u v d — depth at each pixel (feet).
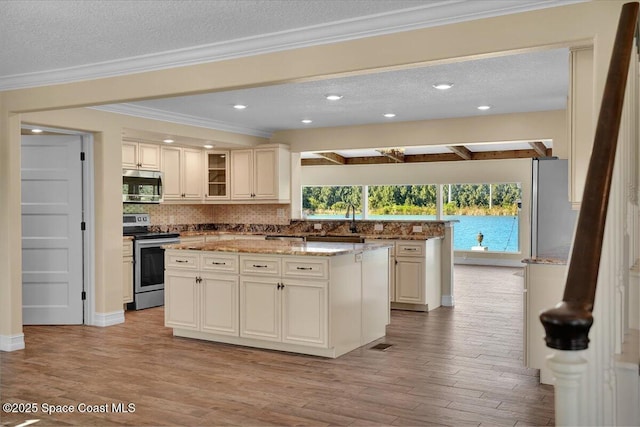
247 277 16.58
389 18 11.03
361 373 14.12
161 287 24.16
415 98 19.30
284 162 26.76
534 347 13.29
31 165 19.65
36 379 13.66
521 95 18.80
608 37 9.32
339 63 11.71
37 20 11.23
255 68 12.68
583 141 11.55
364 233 25.39
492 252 40.37
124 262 22.50
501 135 22.54
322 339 15.38
